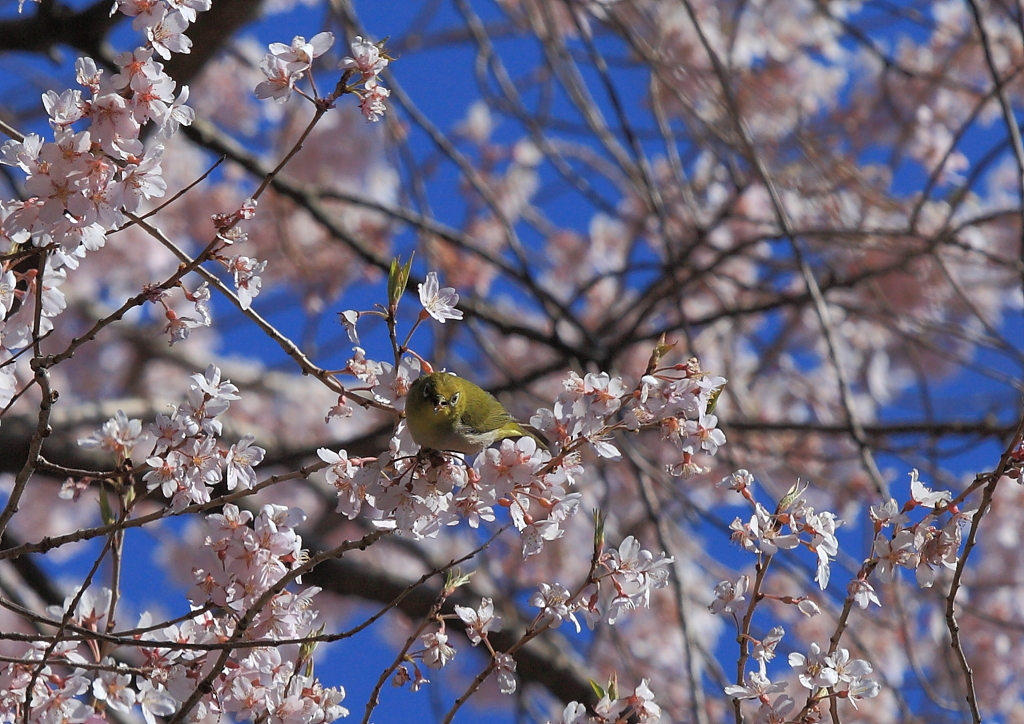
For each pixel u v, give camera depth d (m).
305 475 5.22
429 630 7.32
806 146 11.26
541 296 11.14
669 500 12.66
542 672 11.84
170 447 5.22
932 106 14.51
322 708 5.20
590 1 10.05
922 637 13.65
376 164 15.55
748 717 6.96
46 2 10.45
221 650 5.24
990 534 14.41
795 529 5.16
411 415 5.30
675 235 14.30
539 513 5.64
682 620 7.84
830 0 14.51
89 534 4.99
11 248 5.46
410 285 11.46
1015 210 9.68
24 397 14.45
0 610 12.12
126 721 6.93
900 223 13.30
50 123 4.81
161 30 4.98
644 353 14.70
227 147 11.36
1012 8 13.31
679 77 11.70
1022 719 13.97
